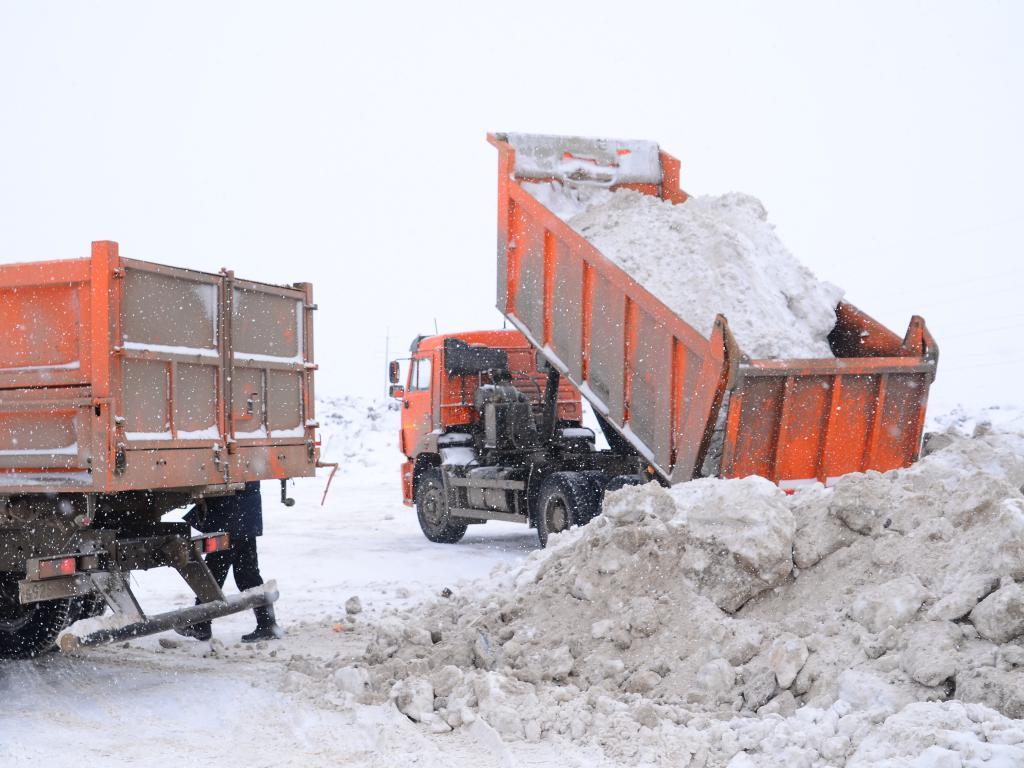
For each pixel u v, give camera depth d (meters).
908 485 6.17
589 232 11.93
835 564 5.97
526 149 12.72
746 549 5.95
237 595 7.24
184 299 6.71
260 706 5.88
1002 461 7.16
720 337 9.17
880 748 4.15
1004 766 3.80
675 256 11.04
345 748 5.09
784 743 4.50
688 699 5.34
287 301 7.79
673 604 6.09
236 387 7.16
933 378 10.23
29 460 6.27
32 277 6.27
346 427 34.06
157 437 6.38
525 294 12.33
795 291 10.96
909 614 5.17
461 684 5.74
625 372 10.72
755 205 11.97
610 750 4.82
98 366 6.04
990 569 5.14
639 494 6.72
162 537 6.66
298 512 18.83
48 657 7.27
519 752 4.92
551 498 12.03
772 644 5.40
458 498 13.92
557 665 5.93
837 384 9.64
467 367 14.38
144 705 5.95
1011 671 4.61
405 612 8.33
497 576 7.96
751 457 9.43
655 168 13.38
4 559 6.53
